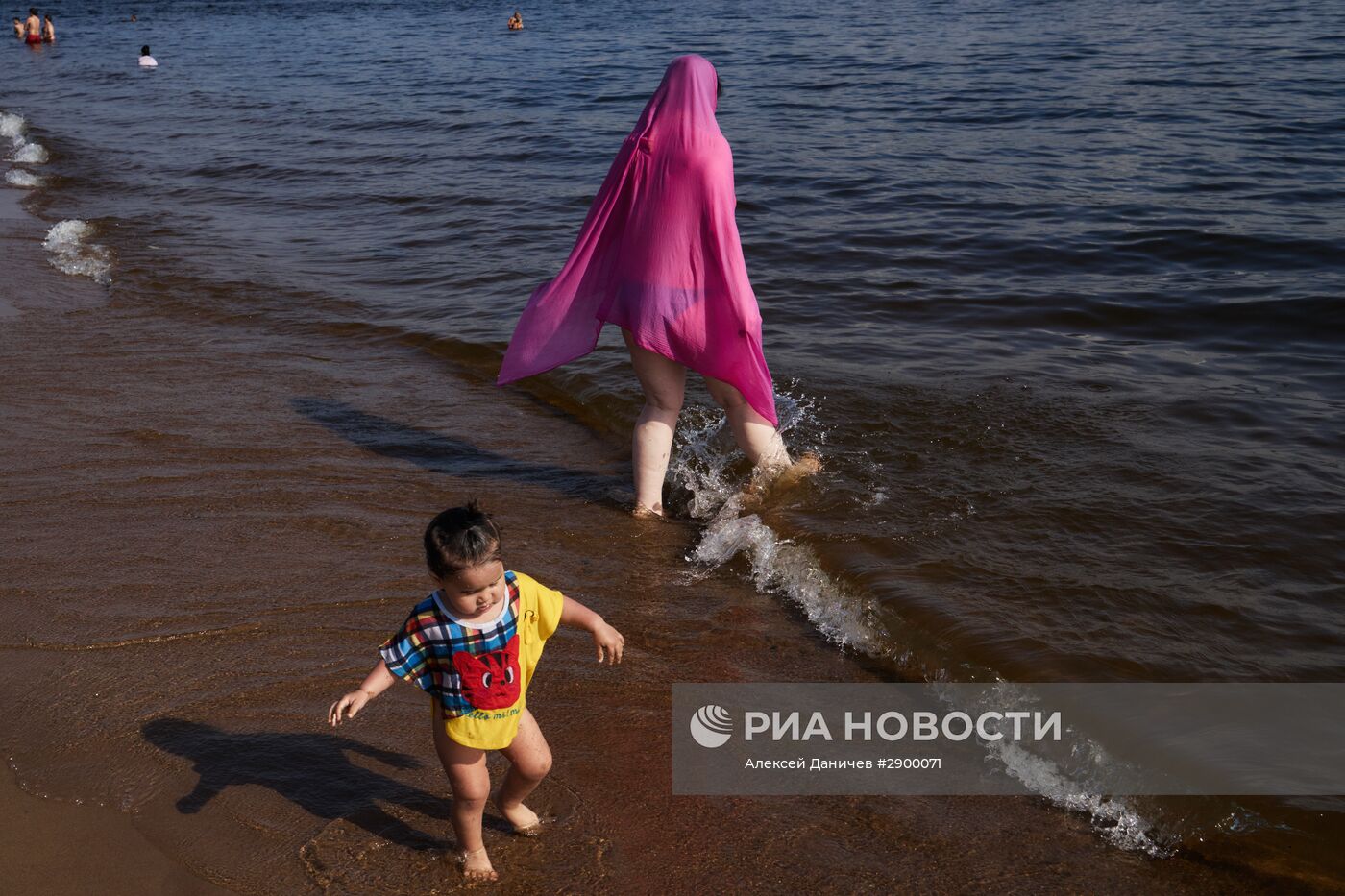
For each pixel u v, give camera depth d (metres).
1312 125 15.03
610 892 3.21
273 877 3.22
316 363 7.86
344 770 3.67
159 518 5.39
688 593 4.91
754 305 5.29
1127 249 10.09
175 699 4.00
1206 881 3.28
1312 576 4.82
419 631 2.96
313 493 5.73
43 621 4.46
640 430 5.64
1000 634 4.41
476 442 6.59
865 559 5.01
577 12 45.59
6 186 14.37
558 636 4.57
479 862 3.26
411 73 26.08
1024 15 32.94
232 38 39.09
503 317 8.81
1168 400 6.78
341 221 12.25
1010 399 6.85
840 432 6.41
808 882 3.26
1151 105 17.06
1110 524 5.29
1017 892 3.23
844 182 13.05
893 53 25.34
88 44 39.19
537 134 17.05
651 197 5.23
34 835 3.35
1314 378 7.10
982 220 11.22
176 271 10.16
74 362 7.70
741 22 36.69
